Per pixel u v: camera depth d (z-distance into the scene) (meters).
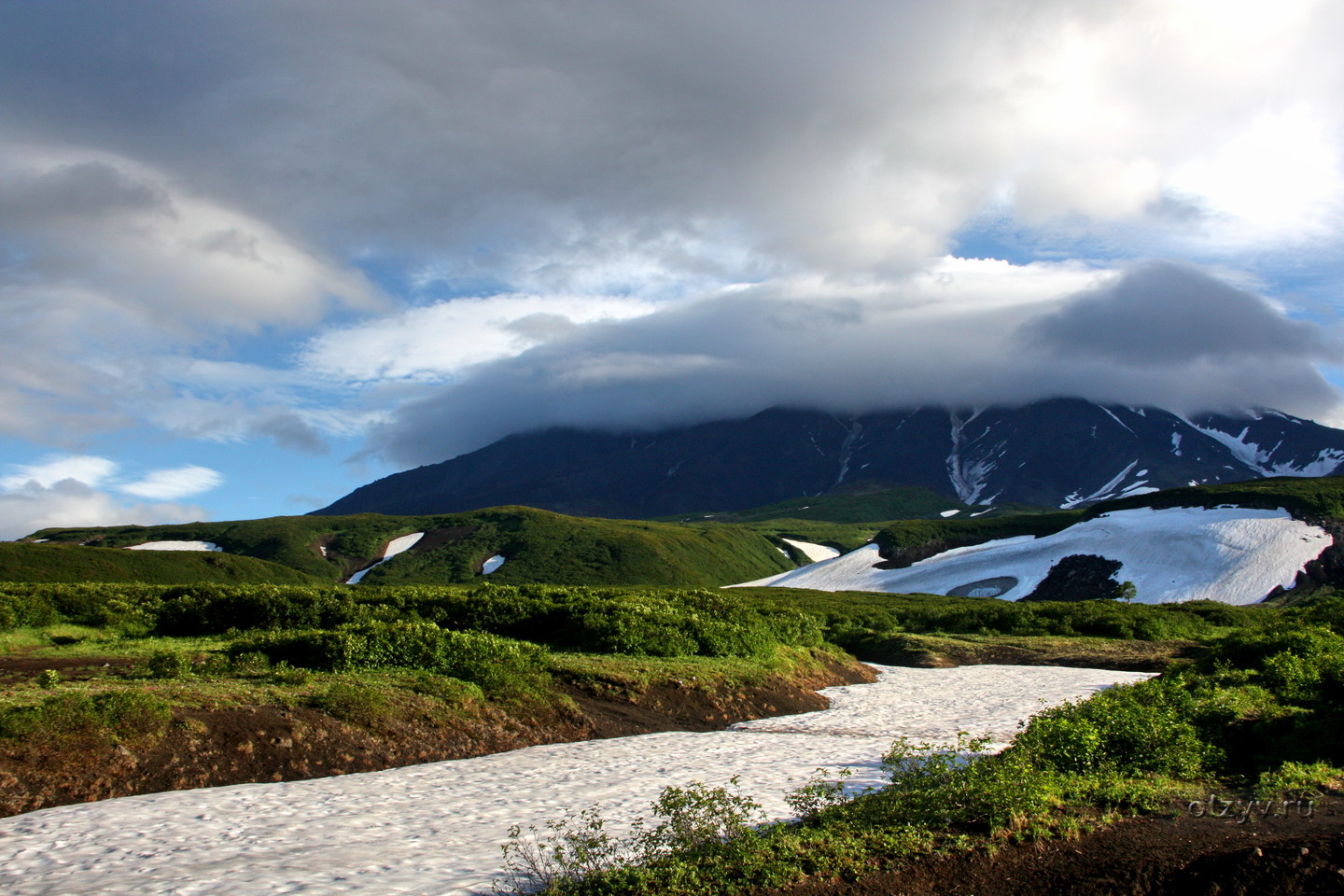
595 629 31.48
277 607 34.84
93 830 12.34
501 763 17.98
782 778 16.39
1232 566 118.44
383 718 18.81
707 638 32.31
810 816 12.19
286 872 10.55
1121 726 14.58
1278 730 15.69
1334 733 14.84
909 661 46.81
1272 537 124.19
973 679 37.88
